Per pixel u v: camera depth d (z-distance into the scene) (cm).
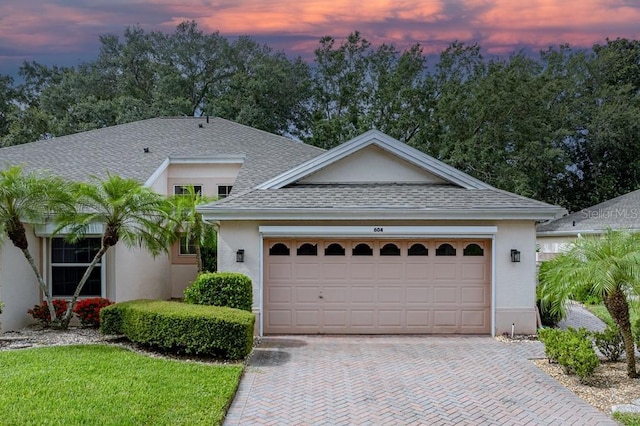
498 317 1275
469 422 690
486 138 3519
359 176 1466
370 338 1252
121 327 1086
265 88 3981
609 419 698
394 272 1307
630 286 855
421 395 802
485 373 930
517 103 3450
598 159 4122
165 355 1009
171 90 4156
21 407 659
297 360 1022
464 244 1305
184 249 1923
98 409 661
